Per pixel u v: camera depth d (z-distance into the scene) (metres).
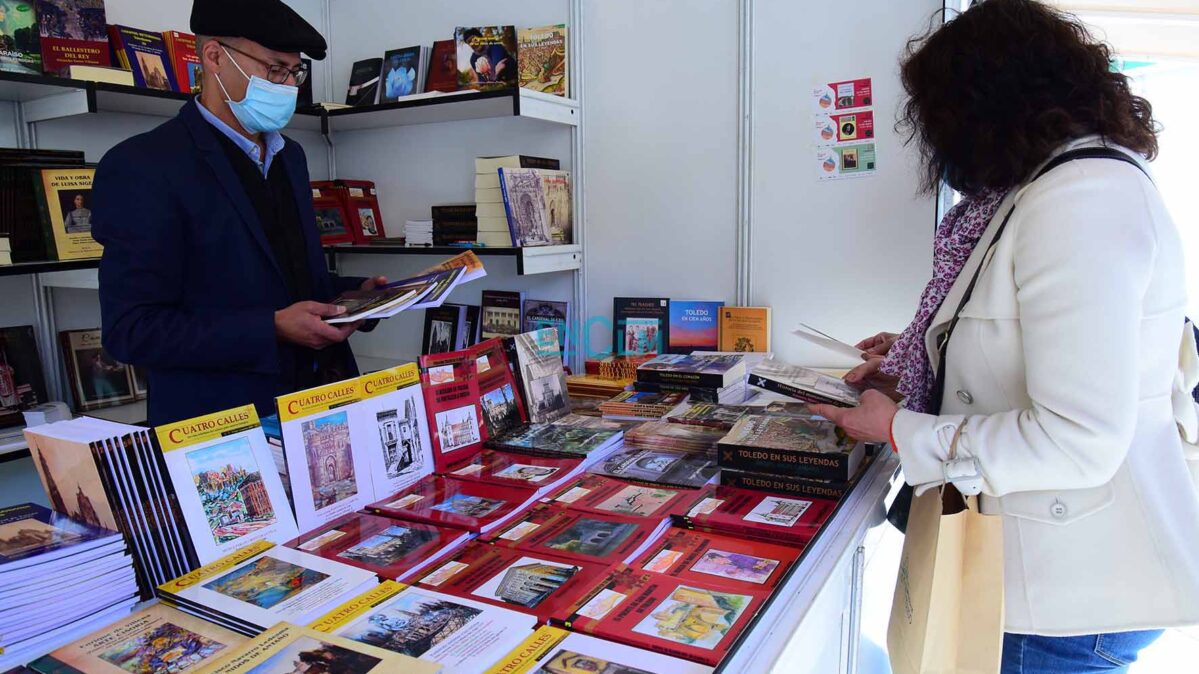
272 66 1.76
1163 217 0.98
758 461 1.43
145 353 1.62
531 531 1.25
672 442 1.72
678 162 2.57
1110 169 0.96
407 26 3.06
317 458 1.31
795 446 1.42
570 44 2.69
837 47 2.28
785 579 1.05
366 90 3.00
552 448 1.65
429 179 3.09
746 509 1.32
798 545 1.19
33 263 2.04
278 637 0.87
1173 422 1.05
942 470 1.06
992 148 1.04
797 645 0.97
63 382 2.55
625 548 1.17
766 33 2.37
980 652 1.07
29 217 2.15
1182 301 1.01
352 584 1.04
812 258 2.40
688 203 2.57
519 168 2.52
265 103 1.77
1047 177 0.99
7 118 2.35
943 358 1.18
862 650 1.73
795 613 0.97
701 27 2.47
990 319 1.07
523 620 0.94
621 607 0.98
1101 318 0.91
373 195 3.21
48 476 1.12
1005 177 1.05
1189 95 4.37
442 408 1.61
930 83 1.09
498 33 2.75
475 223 2.67
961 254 1.18
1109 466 0.94
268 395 1.82
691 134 2.54
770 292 2.48
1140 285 0.92
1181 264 1.00
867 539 1.70
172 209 1.68
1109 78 1.02
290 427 1.27
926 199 2.22
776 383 1.61
